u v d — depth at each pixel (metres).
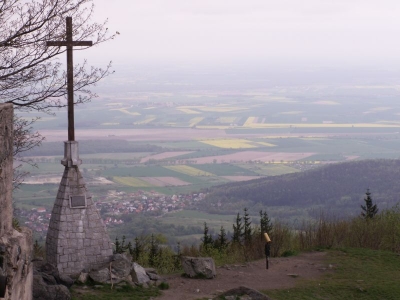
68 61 16.47
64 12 15.95
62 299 13.81
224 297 15.30
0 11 15.16
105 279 16.23
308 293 17.20
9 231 8.73
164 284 16.81
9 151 8.61
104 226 16.89
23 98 16.17
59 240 16.41
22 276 8.73
